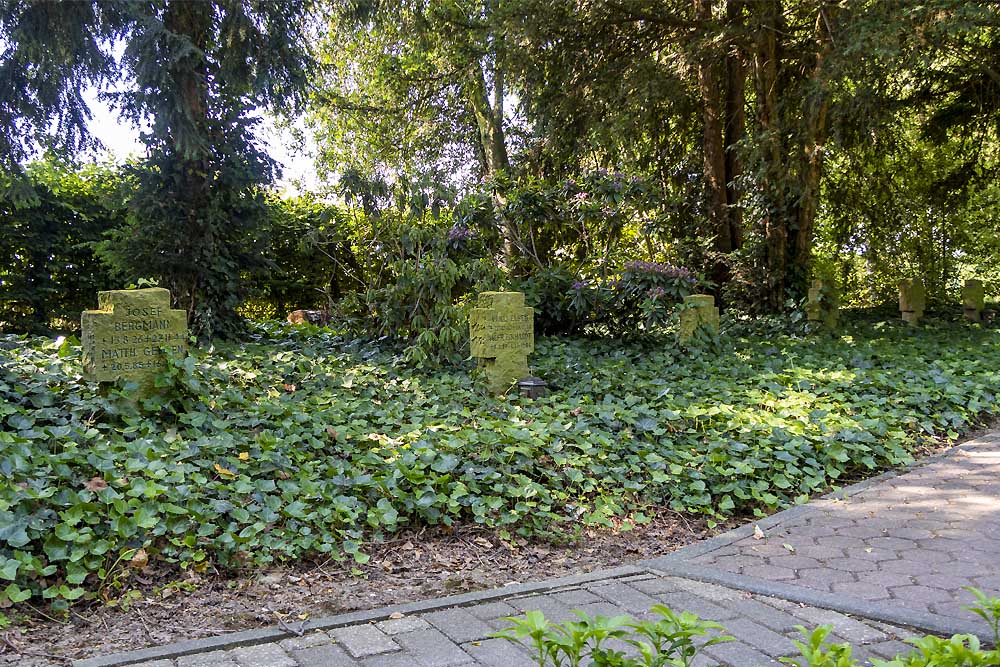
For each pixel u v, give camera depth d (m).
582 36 15.14
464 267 9.91
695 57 14.14
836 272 20.50
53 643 3.20
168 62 11.10
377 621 3.49
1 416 5.15
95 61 11.52
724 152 17.22
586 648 3.18
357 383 7.99
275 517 4.31
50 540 3.65
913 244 19.22
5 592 3.38
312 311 16.91
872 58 12.02
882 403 7.92
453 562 4.35
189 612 3.54
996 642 2.00
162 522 4.08
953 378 8.96
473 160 21.39
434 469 5.03
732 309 16.17
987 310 18.77
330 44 20.27
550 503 5.04
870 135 14.92
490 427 6.11
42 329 13.44
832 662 1.82
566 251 13.68
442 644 3.24
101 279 14.52
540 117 16.88
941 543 4.56
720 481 5.68
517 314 8.32
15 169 12.03
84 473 4.44
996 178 18.95
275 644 3.23
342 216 12.25
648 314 11.46
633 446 6.18
